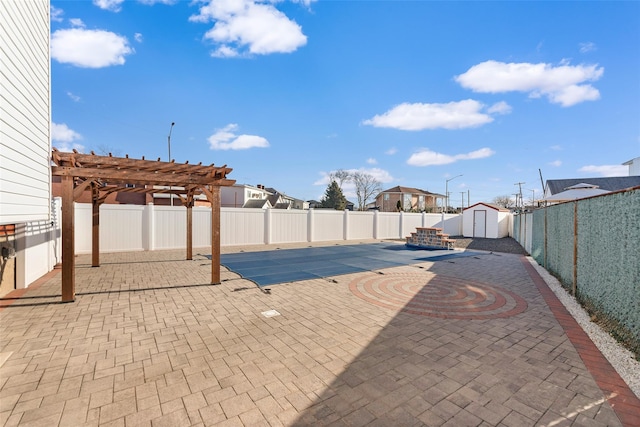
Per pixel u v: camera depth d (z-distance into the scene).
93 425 2.31
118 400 2.64
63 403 2.59
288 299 5.98
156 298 5.91
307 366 3.31
